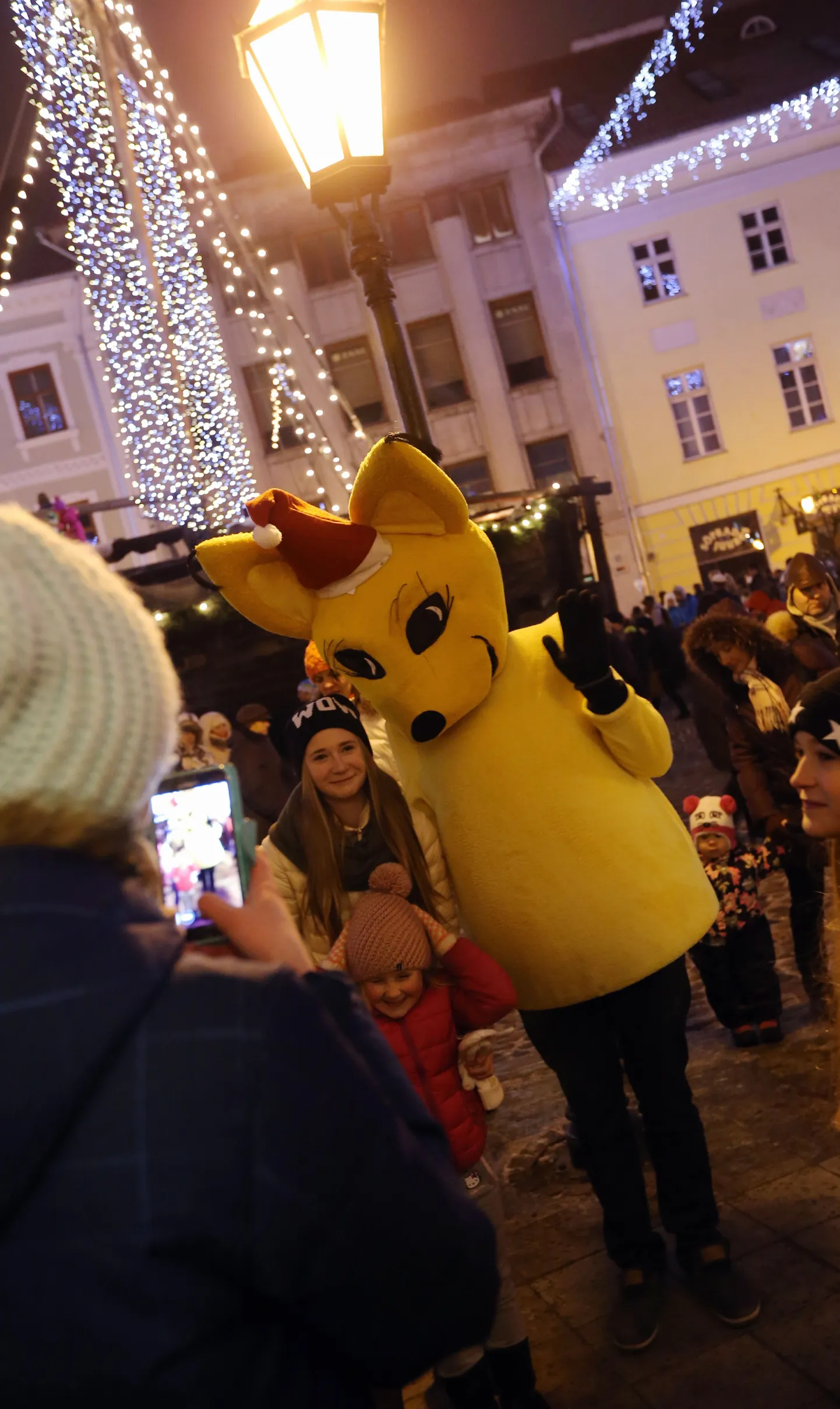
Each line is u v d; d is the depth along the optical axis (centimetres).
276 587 292
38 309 2581
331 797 285
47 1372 91
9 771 102
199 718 772
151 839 151
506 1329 262
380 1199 104
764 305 2752
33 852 103
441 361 2688
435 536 288
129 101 1262
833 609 531
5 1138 92
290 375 1560
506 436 2680
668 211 2730
